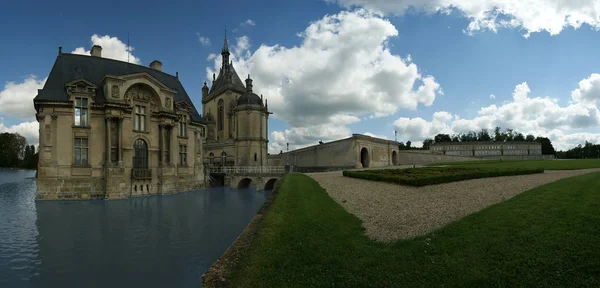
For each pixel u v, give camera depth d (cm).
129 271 1435
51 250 1730
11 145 10525
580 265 704
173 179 4428
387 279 738
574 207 1108
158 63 5378
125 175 3866
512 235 905
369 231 1155
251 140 6644
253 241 1004
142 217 2639
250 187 5606
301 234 1070
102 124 3756
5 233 2088
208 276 766
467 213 1284
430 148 13338
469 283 686
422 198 1691
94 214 2764
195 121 5062
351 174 3186
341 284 723
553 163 4291
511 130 16138
